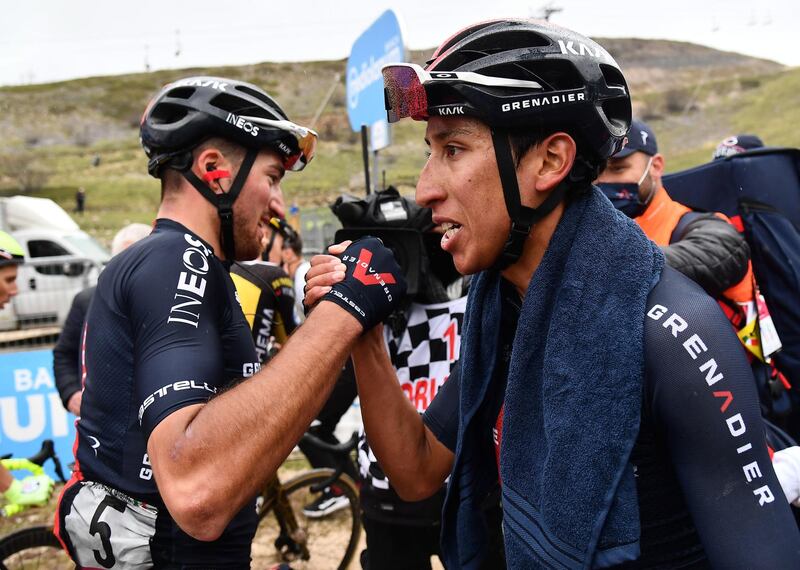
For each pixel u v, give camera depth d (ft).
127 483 4.15
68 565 9.82
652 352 2.85
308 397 3.38
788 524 2.80
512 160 3.14
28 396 16.38
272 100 4.83
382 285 3.69
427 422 4.35
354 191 132.05
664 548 3.04
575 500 2.82
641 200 7.18
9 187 156.04
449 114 3.12
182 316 3.80
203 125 4.38
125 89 274.98
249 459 3.24
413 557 6.63
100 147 209.87
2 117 232.12
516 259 3.32
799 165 7.37
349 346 3.55
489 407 3.83
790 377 7.04
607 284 3.01
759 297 6.51
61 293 30.01
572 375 2.93
